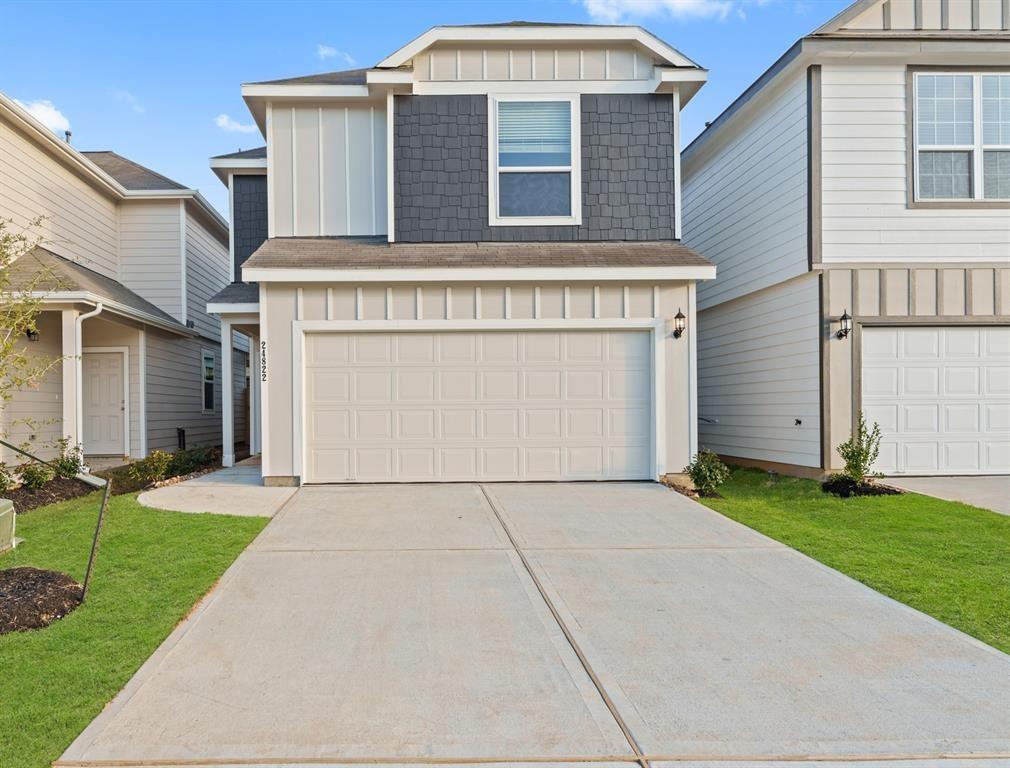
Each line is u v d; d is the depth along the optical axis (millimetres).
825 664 3658
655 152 9891
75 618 4191
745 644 3924
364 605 4531
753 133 10984
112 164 16438
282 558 5594
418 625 4191
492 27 9633
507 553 5785
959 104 9344
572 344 9203
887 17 9227
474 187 9766
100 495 8484
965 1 9336
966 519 6949
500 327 9078
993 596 4707
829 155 9234
